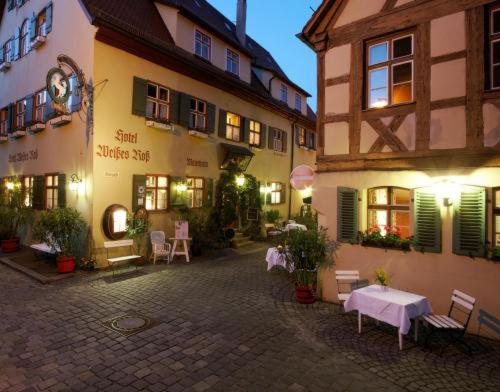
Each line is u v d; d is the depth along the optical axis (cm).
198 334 514
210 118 1248
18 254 1054
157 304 642
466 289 545
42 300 650
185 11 1173
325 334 528
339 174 684
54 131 1041
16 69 1293
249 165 1462
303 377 403
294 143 1786
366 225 662
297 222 1503
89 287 741
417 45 602
